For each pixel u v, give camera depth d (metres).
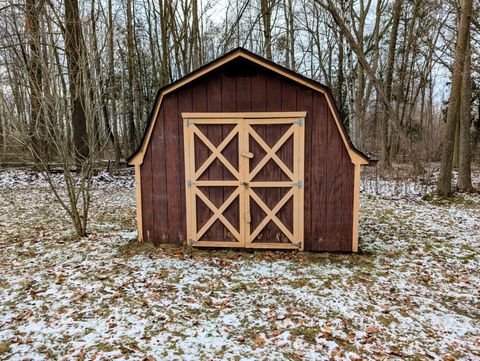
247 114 5.46
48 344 3.04
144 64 23.00
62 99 5.86
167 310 3.67
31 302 3.80
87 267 4.81
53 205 8.88
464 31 9.43
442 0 13.98
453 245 5.90
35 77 5.91
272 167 5.53
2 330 3.25
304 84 5.28
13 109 5.82
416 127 21.48
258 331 3.30
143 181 5.82
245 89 5.46
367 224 7.30
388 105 11.09
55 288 4.14
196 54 12.56
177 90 5.58
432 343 3.14
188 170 5.66
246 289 4.19
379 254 5.48
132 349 2.98
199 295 4.03
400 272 4.77
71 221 7.34
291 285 4.30
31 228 6.73
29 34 5.88
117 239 6.11
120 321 3.44
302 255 5.41
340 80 19.05
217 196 5.66
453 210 8.53
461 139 11.02
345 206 5.46
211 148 5.58
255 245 5.65
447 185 10.13
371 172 15.10
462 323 3.50
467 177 10.97
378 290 4.20
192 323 3.43
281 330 3.31
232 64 5.37
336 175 5.43
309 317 3.56
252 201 5.61
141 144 5.71
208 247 5.75
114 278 4.45
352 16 13.10
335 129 5.36
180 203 5.78
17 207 8.50
